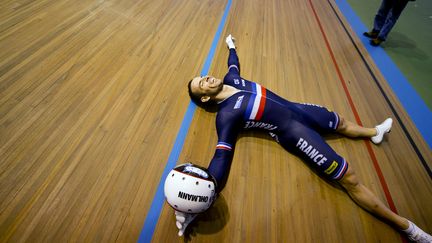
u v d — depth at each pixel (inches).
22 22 93.3
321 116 72.1
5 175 55.9
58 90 75.2
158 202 59.0
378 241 60.7
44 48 86.1
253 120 69.2
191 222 57.2
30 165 58.5
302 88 97.9
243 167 68.9
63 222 52.1
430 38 154.3
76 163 61.2
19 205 52.5
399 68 121.2
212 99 73.5
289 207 63.3
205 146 71.9
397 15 122.2
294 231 59.6
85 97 75.4
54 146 63.1
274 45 118.4
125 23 107.4
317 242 58.7
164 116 76.5
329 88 101.0
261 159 71.6
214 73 94.7
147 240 53.2
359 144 80.3
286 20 144.1
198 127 76.0
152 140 69.8
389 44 140.2
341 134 81.3
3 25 89.8
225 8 138.5
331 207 64.8
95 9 110.3
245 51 109.3
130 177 61.6
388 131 80.0
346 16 166.9
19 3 101.3
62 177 58.2
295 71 105.4
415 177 74.9
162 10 122.3
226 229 57.6
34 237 49.4
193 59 98.7
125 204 57.2
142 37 102.7
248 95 68.9
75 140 65.3
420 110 98.0
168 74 89.7
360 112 93.3
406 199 69.4
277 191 65.8
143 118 74.4
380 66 120.3
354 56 124.6
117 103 76.3
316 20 153.0
